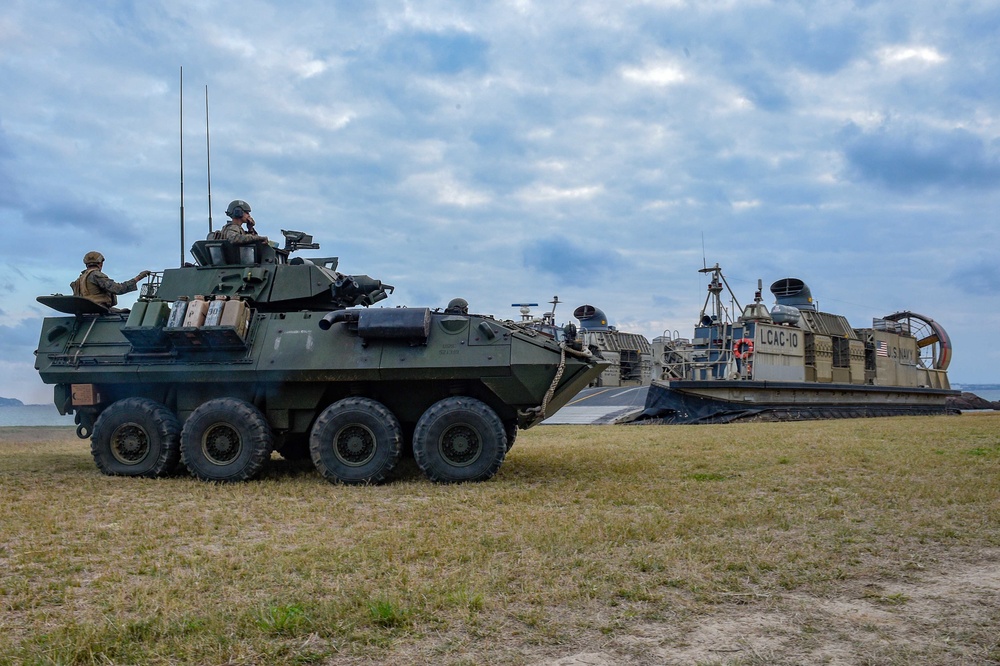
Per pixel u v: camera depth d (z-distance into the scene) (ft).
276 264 40.47
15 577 19.16
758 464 38.70
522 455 44.93
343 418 34.81
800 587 18.07
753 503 27.84
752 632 15.29
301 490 32.73
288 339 36.88
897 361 124.16
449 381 37.40
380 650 14.47
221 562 20.01
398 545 21.62
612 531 23.07
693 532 23.40
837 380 111.04
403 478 36.19
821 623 15.74
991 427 64.03
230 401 35.78
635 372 144.25
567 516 25.64
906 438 52.11
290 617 15.57
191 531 24.35
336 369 35.50
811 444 48.06
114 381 37.58
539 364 34.96
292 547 21.99
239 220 41.70
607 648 14.55
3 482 34.50
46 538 23.39
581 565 19.70
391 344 36.06
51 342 38.88
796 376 101.45
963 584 18.25
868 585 18.24
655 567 19.51
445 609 16.48
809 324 110.63
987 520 24.48
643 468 38.42
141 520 25.76
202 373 36.47
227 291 39.93
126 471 36.55
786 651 14.30
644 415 91.15
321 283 39.91
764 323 98.43
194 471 35.40
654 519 24.72
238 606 16.62
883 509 26.55
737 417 89.81
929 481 31.65
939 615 16.15
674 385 89.71
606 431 69.56
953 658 13.93
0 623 16.01
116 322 39.17
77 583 18.61
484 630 15.39
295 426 37.93
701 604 16.92
